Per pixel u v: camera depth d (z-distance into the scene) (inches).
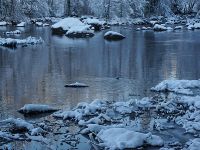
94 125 461.7
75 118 508.4
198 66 924.0
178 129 470.6
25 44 1332.4
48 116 528.4
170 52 1167.0
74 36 1635.1
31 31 1833.2
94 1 2839.6
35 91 671.8
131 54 1117.7
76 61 989.8
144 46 1312.7
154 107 561.0
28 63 954.7
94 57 1056.8
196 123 475.2
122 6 2790.4
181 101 573.6
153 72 848.9
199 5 3302.2
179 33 1838.1
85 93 656.4
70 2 2886.3
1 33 1701.5
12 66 911.7
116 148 409.4
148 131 463.2
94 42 1430.9
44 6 2770.7
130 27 2229.3
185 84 692.1
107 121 501.7
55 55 1088.8
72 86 708.0
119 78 783.1
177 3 3275.1
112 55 1095.0
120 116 522.6
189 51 1190.3
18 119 489.1
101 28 2032.5
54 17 2746.1
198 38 1589.6
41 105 548.1
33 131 454.0
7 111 550.9
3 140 438.3
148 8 2945.4
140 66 923.4
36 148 419.2
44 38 1555.1
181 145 422.9
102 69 883.4
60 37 1610.5
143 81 754.2
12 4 2324.1
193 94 635.5
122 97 628.7
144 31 1955.0
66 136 452.8
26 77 788.6
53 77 790.5
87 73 836.0
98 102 571.5
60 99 618.2
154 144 420.8
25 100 611.8
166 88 669.3
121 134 433.4
